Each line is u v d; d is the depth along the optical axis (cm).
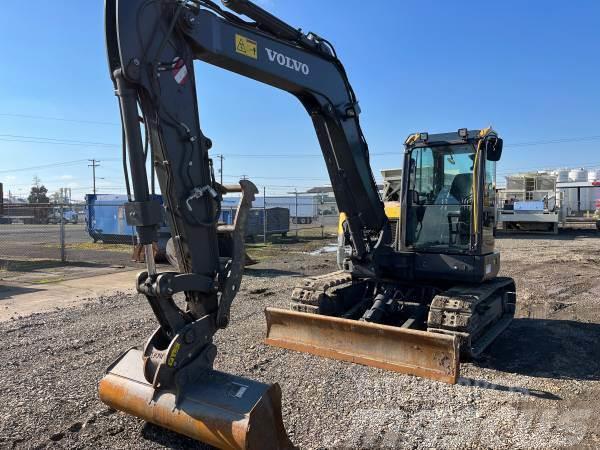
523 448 377
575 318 805
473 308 562
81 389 482
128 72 333
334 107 554
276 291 1004
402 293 672
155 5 352
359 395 472
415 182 673
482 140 611
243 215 382
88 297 954
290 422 415
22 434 389
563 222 3000
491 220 661
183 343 348
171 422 343
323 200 3344
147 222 339
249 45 443
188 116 373
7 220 4253
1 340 652
